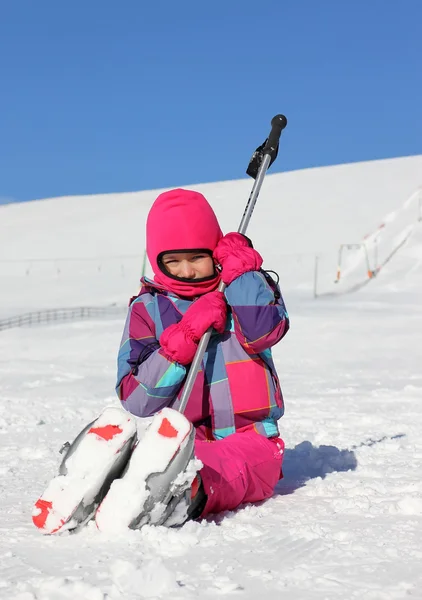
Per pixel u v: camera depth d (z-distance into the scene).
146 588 1.66
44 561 1.87
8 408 6.20
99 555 1.91
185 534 2.04
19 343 16.64
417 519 2.31
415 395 7.05
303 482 3.00
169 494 2.10
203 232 2.67
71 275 41.97
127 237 48.03
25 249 47.34
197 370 2.49
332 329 16.75
